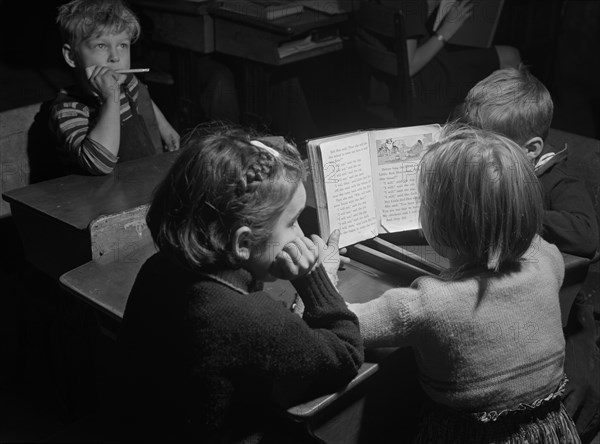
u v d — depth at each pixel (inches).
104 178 93.3
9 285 103.5
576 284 81.7
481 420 64.2
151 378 59.2
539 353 65.2
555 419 67.8
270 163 56.5
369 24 141.6
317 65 162.2
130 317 60.5
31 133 101.1
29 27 207.2
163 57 163.5
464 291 62.6
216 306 56.0
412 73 147.4
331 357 57.9
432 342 62.9
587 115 189.6
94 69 98.4
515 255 63.6
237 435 59.4
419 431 68.8
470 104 83.5
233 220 55.6
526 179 62.5
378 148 78.4
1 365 110.3
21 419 103.6
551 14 177.9
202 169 55.6
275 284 74.0
